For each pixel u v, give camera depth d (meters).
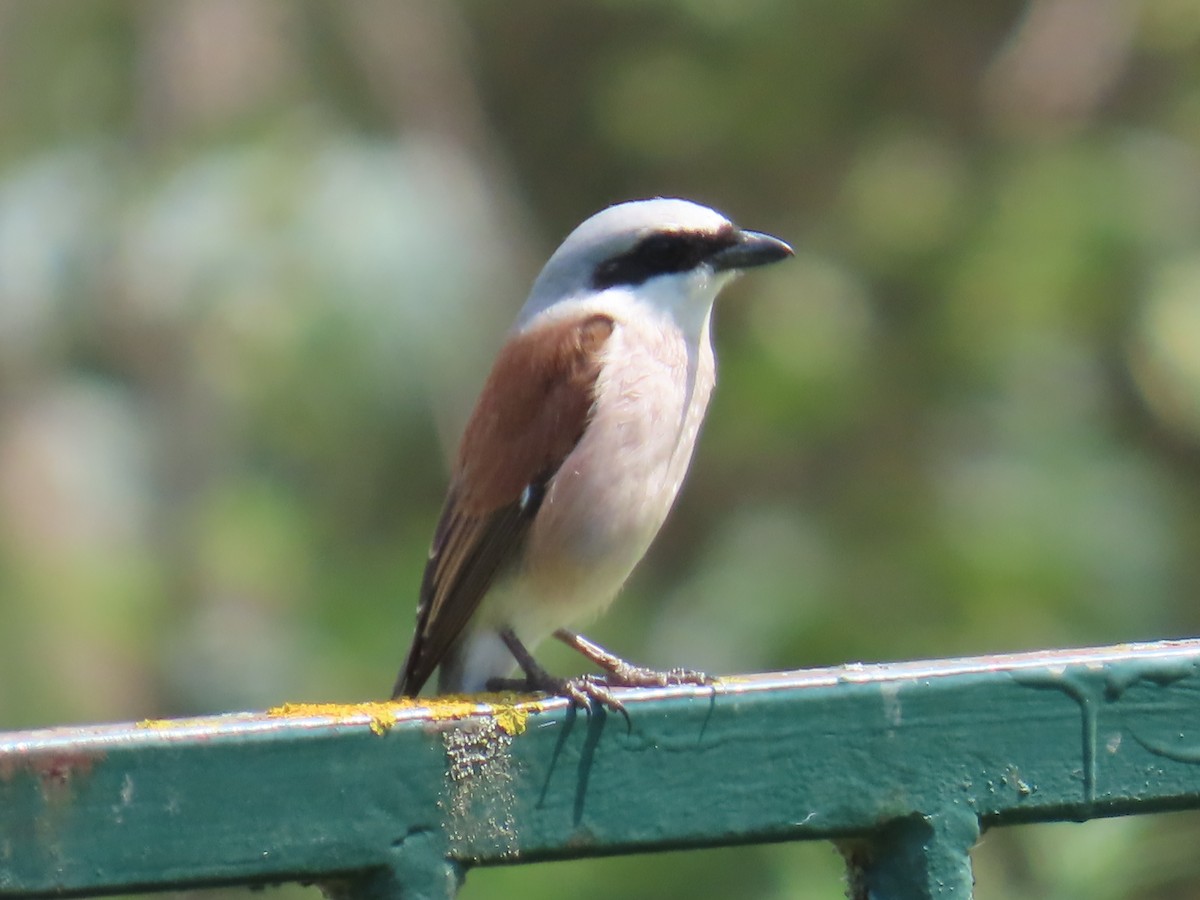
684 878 10.13
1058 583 11.65
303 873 3.69
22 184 11.87
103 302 11.66
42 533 11.03
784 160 15.21
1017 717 4.07
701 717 3.97
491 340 12.21
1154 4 13.66
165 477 11.57
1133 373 12.59
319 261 11.31
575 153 16.77
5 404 11.43
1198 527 12.87
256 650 11.19
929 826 4.02
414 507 12.30
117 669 10.91
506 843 3.85
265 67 12.13
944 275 13.29
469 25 16.38
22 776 3.54
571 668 12.04
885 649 11.71
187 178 11.61
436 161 12.61
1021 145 13.60
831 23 14.72
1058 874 6.39
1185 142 13.42
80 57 12.40
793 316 13.43
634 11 15.73
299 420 11.54
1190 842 6.32
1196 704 4.12
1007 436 12.41
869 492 12.73
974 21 14.88
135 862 3.58
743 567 12.36
